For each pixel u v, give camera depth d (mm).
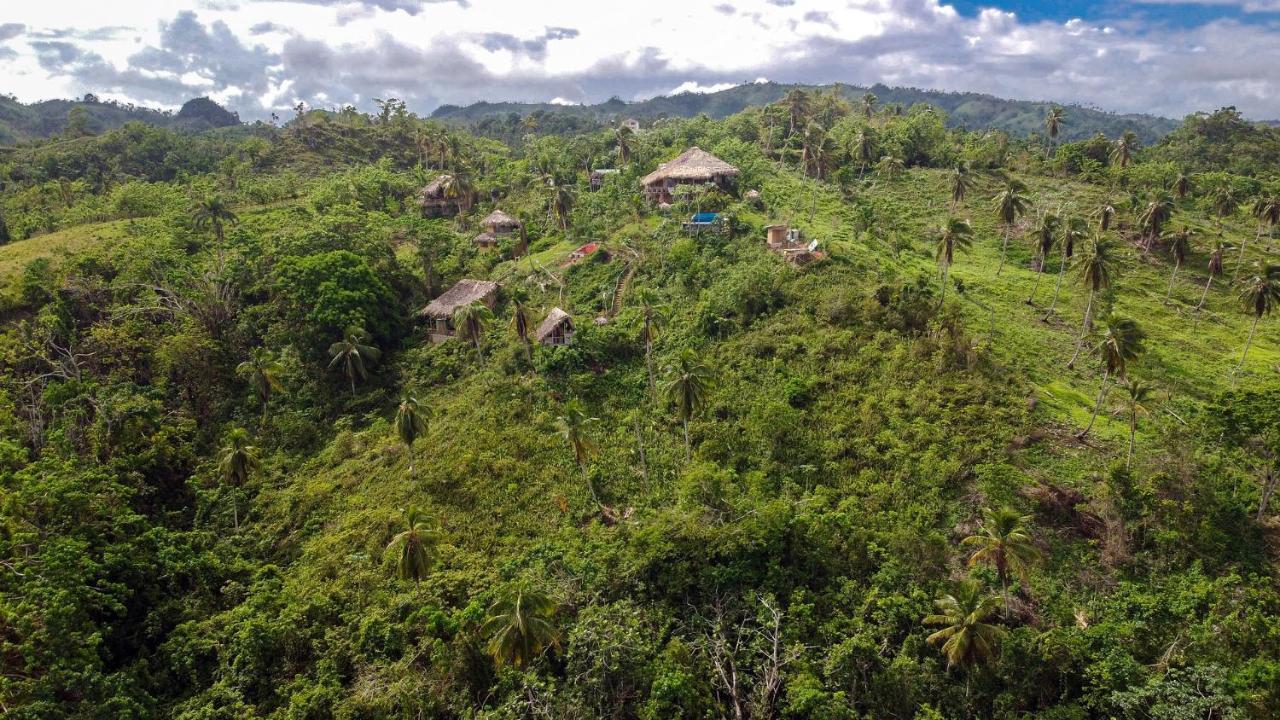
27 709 37781
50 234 104125
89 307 79875
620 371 70812
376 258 89062
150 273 83562
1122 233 99500
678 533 48000
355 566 51312
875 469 54281
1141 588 45281
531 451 61906
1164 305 83688
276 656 45438
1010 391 60938
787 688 40031
